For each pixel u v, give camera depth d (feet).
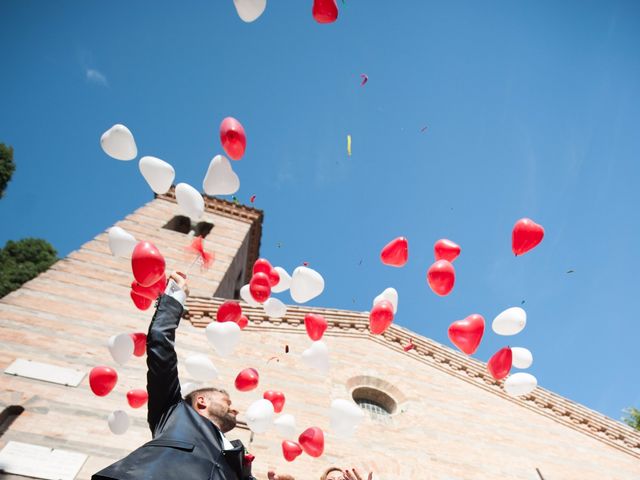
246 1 11.11
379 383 32.09
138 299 14.38
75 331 25.52
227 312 17.02
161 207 53.52
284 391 27.40
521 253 14.80
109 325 27.07
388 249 15.37
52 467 17.74
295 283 15.70
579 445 32.32
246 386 16.11
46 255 82.28
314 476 22.29
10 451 17.80
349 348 34.42
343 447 24.98
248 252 63.41
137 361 24.66
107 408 21.20
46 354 23.08
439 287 14.52
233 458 9.00
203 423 9.21
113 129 12.99
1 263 76.89
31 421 19.43
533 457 29.58
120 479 7.10
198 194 13.97
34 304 26.63
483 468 27.22
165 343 9.52
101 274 32.37
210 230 55.67
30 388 20.83
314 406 27.04
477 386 34.86
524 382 16.44
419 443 27.45
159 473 7.39
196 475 7.75
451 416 30.89
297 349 31.86
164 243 44.93
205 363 14.52
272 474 12.55
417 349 36.42
